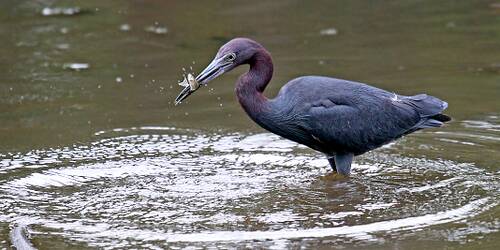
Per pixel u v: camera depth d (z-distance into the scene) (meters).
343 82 11.98
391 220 10.09
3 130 13.75
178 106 14.97
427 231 9.70
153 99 15.26
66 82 16.16
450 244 9.29
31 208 10.73
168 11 21.20
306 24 19.98
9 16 20.70
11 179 11.76
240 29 19.59
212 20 20.38
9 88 15.82
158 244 9.49
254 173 11.99
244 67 17.47
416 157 12.52
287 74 16.17
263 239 9.59
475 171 11.78
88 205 10.81
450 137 13.18
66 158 12.57
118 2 21.97
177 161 12.45
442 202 10.66
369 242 9.42
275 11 21.14
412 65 16.66
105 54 17.88
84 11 21.20
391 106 11.88
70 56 17.75
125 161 12.45
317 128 11.68
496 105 14.32
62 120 14.21
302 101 11.72
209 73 11.52
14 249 9.41
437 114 12.10
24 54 17.88
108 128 13.84
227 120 14.25
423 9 21.20
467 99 14.64
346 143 11.74
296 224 10.04
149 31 19.56
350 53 17.59
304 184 11.54
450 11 20.86
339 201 10.83
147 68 16.92
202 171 12.06
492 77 15.78
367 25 19.86
